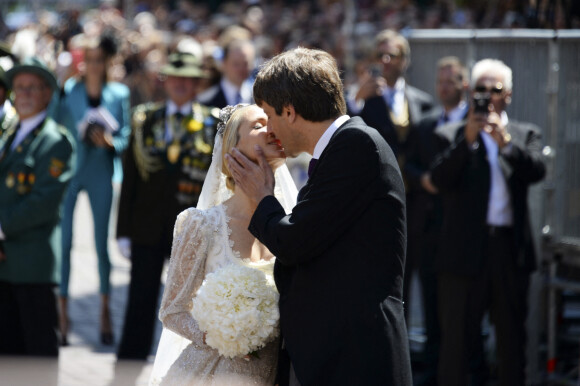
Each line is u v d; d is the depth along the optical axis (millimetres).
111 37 27547
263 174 11945
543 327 22219
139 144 22266
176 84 22453
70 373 21938
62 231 25984
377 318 10922
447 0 55656
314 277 11234
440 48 26375
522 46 22094
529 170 18875
